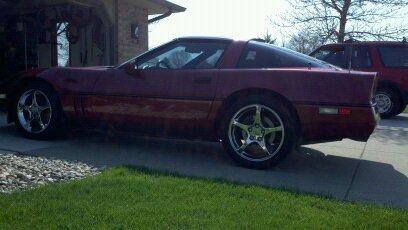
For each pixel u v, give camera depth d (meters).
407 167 5.18
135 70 5.23
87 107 5.47
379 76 10.37
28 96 5.85
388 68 10.34
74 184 3.65
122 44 12.78
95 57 12.76
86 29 13.12
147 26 14.09
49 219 2.89
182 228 2.81
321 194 3.76
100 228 2.76
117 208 3.12
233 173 4.52
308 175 4.61
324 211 3.26
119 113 5.30
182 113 5.00
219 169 4.68
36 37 12.10
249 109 4.76
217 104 4.85
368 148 6.40
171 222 2.90
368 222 3.02
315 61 5.04
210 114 4.89
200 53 5.14
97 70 5.49
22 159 4.66
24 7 11.21
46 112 5.79
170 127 5.12
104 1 11.59
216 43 5.13
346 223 2.98
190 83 4.96
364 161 5.48
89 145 5.66
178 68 5.14
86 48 13.15
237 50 5.02
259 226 2.87
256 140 4.73
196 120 4.96
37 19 11.80
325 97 4.48
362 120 4.41
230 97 4.86
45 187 3.58
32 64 12.02
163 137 5.27
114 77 5.33
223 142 4.84
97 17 12.26
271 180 4.31
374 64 10.40
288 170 4.80
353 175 4.70
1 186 3.62
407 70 10.24
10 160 4.56
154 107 5.10
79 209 3.08
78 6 11.63
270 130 4.68
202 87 4.91
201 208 3.17
